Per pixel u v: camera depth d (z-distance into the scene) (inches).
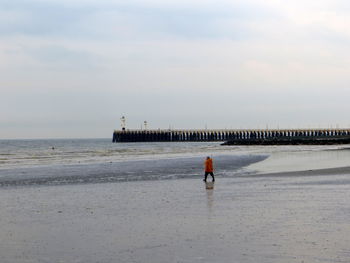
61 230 577.6
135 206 786.8
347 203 753.6
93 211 735.7
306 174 1408.7
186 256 441.1
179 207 761.6
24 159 2822.3
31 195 986.1
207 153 3604.8
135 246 486.3
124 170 1791.3
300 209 698.8
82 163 2315.5
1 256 451.2
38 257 446.9
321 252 444.8
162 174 1579.7
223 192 974.4
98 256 448.1
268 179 1275.8
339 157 2544.3
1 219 667.4
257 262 416.2
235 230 553.6
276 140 6988.2
